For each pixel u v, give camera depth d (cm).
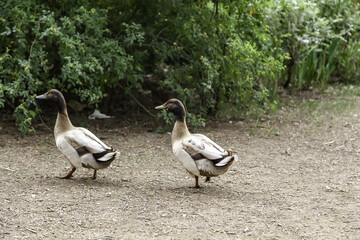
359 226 426
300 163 518
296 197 460
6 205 438
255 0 592
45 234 412
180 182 480
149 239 410
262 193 465
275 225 426
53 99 469
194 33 582
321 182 484
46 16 539
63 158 516
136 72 584
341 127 596
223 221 428
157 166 507
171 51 581
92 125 589
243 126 596
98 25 559
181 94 573
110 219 427
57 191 457
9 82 545
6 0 554
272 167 509
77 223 422
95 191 459
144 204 444
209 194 461
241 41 584
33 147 534
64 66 536
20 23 538
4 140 545
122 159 517
